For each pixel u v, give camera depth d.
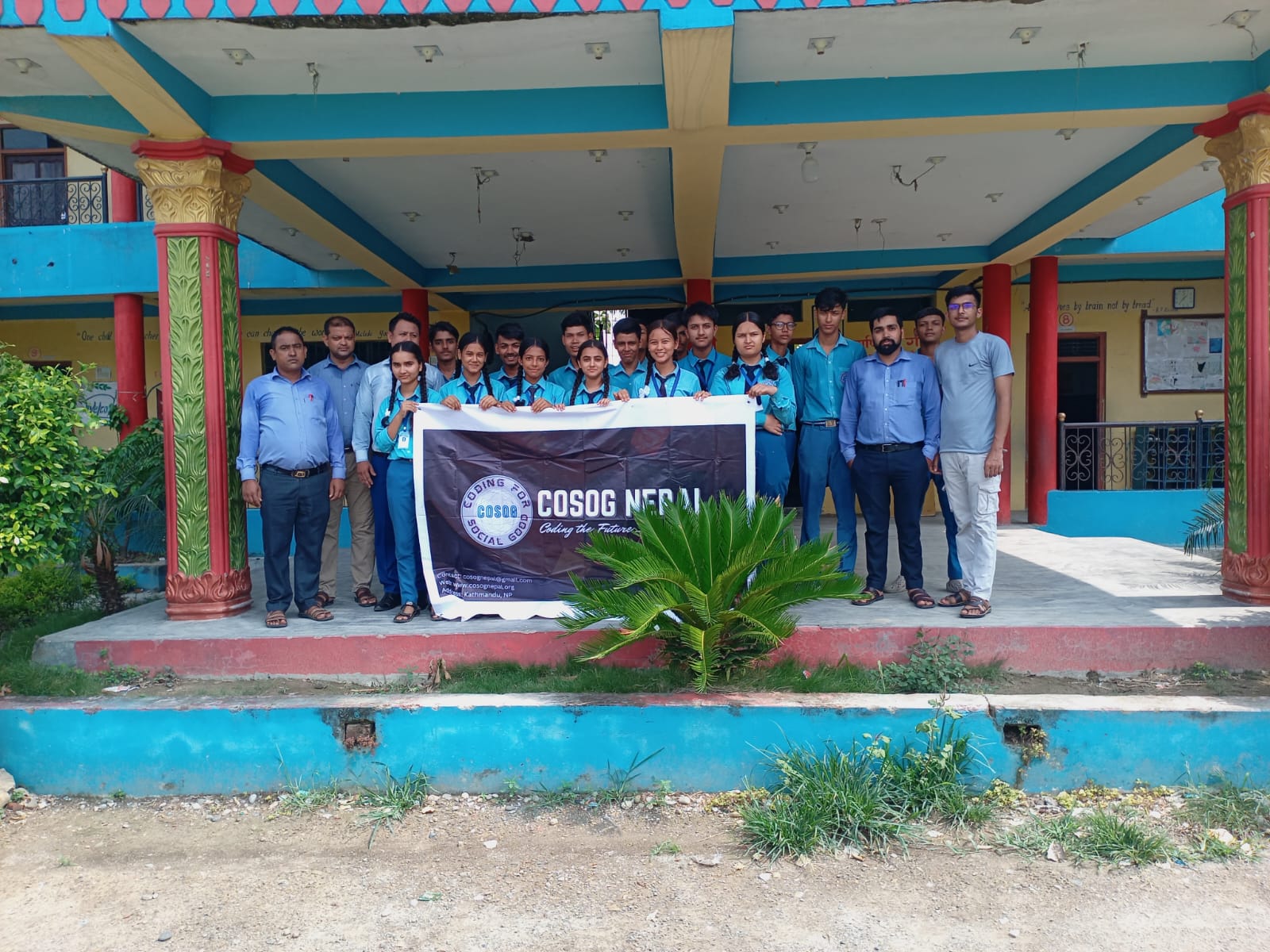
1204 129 5.29
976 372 4.96
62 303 11.43
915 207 8.02
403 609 5.14
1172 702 4.13
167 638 4.89
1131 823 3.67
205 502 5.27
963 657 4.69
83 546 6.06
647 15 4.42
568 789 4.18
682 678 4.50
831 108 5.23
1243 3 4.40
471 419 5.07
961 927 3.11
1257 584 5.12
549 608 5.05
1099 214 7.47
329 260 9.50
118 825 4.03
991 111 5.17
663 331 5.08
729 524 4.22
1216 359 10.77
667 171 6.95
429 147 5.43
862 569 6.67
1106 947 2.98
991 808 3.94
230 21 4.40
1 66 4.75
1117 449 10.77
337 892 3.41
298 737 4.28
